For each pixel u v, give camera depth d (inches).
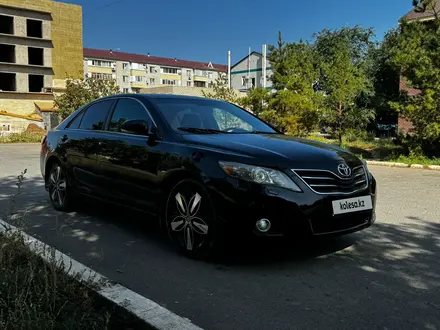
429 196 302.8
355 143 787.4
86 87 1155.3
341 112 663.1
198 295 131.7
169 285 139.4
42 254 140.1
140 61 3969.0
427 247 182.4
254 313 119.8
